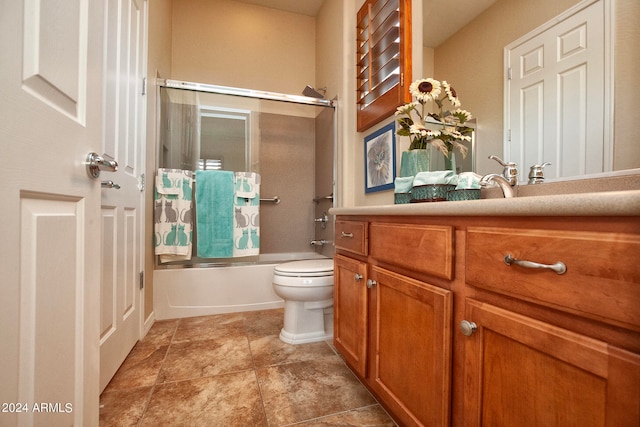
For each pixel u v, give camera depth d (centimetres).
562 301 47
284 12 286
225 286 212
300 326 164
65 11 68
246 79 273
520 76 110
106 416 102
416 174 128
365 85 193
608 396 41
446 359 70
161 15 210
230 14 270
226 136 244
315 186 295
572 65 93
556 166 97
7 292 51
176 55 254
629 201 38
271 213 284
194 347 156
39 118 59
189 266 206
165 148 212
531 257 52
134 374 128
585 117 89
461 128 132
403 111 139
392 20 164
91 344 79
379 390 99
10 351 51
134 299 153
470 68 131
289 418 102
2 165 50
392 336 93
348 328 124
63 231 67
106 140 113
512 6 113
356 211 117
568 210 45
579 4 91
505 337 57
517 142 111
